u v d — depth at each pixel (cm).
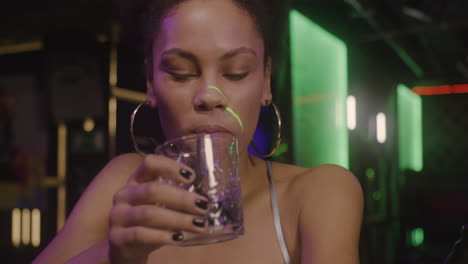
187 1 100
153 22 108
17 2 468
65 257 114
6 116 581
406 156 1199
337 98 761
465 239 87
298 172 118
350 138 786
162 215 70
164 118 106
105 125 534
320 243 96
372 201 870
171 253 108
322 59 699
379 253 759
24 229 573
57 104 544
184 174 73
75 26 516
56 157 557
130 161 133
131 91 529
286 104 549
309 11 616
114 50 530
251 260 104
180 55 100
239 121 102
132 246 73
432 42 912
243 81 102
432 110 1346
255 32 105
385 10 684
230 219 75
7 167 579
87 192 127
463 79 1247
